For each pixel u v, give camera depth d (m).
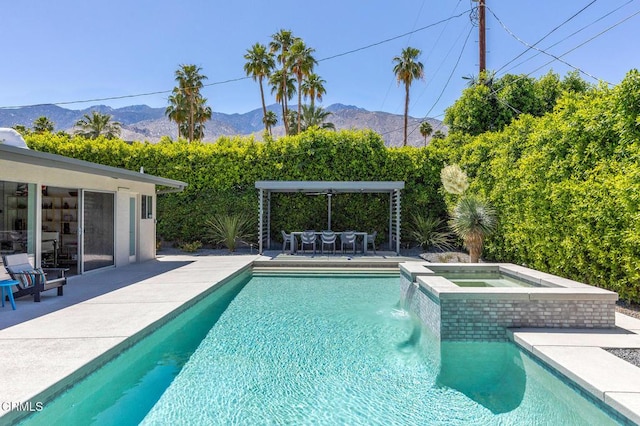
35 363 3.83
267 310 7.33
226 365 4.81
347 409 3.78
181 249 14.98
